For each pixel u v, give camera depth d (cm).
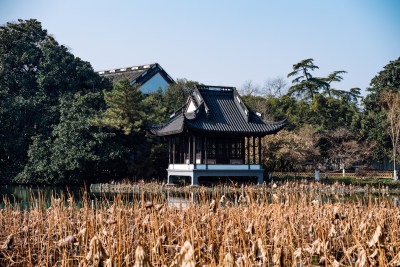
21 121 4684
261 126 3884
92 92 5078
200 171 3709
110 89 5247
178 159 4612
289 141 4872
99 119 4309
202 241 846
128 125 4375
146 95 5753
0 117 4538
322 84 8331
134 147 4753
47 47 4981
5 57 4794
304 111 6869
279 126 3825
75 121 4378
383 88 5853
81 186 4344
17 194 3375
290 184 3541
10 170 4588
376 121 5681
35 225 1120
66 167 4234
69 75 4966
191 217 1038
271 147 4919
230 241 848
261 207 1063
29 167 4403
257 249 614
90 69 5103
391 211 1280
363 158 5934
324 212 1179
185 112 4291
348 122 6762
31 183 4538
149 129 4209
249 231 820
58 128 4453
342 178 4844
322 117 6694
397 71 5881
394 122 5269
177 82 5784
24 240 978
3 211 1355
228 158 4072
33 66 5094
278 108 6825
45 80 4734
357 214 1086
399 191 3534
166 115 5125
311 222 1084
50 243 941
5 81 4859
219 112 3947
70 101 4653
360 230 892
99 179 4528
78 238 759
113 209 1024
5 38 4884
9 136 4588
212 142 4031
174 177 4559
